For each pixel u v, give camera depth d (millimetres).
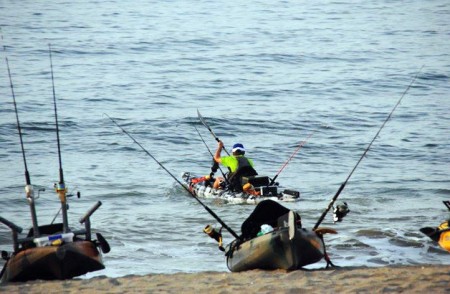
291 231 46844
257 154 111688
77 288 44688
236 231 70562
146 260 60688
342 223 73188
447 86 166500
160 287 44500
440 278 44438
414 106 145500
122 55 199750
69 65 185125
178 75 174250
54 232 50219
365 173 100625
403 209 80438
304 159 108875
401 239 65750
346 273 46562
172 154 111562
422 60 197875
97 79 168250
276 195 84500
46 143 115688
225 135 123250
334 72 180625
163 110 139250
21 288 45156
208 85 163750
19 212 81375
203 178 90750
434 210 79875
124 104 144125
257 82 167875
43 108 138500
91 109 139125
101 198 87250
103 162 105688
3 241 67750
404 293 40750
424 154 111312
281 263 47781
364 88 163000
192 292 43031
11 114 133125
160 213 79188
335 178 98000
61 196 48750
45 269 46875
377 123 131625
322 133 124500
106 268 58000
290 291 42031
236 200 84188
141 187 92375
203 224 73812
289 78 173000
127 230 71438
